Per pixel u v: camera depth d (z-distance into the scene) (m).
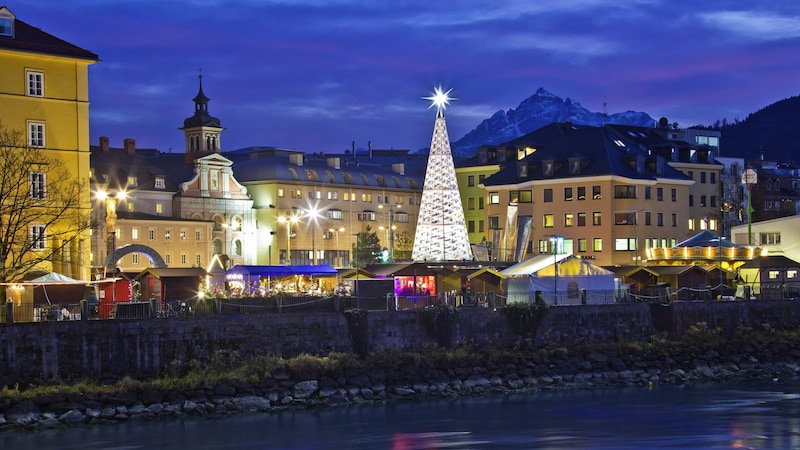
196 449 58.19
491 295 88.00
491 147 178.62
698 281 109.44
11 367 65.50
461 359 80.50
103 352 68.56
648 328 93.56
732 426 64.94
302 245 186.00
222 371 71.81
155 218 164.88
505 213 158.62
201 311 74.38
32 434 62.00
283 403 71.50
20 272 82.00
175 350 71.19
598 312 90.69
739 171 191.38
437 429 64.25
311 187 189.25
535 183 155.12
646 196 152.50
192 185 175.00
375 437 61.72
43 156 91.06
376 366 77.00
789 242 134.12
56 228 90.75
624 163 153.50
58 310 72.75
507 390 80.12
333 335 77.62
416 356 78.56
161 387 68.50
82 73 94.38
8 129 90.00
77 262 90.56
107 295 93.12
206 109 186.50
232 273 100.62
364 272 102.62
